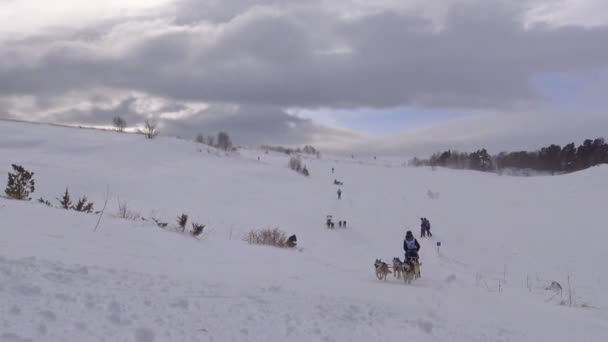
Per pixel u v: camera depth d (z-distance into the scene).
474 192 68.00
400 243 30.22
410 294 9.97
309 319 6.37
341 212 42.72
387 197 59.75
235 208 36.72
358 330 6.34
